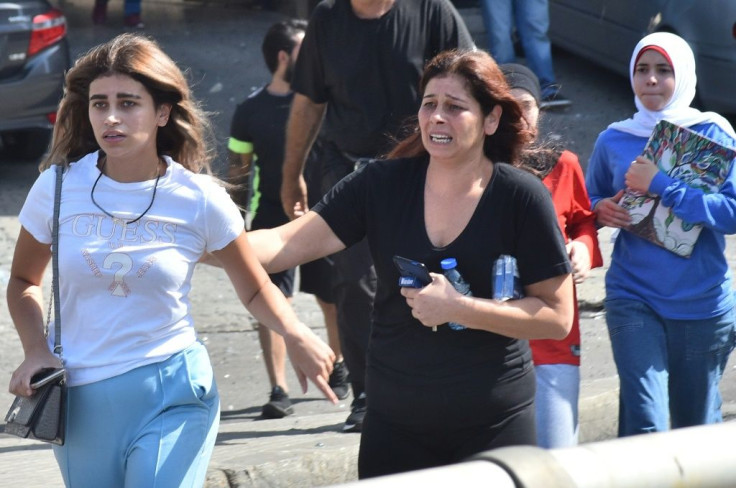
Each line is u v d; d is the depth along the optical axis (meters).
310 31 20.27
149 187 12.27
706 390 17.25
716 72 36.94
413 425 12.56
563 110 41.19
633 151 17.64
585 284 28.64
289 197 22.22
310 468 17.22
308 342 12.95
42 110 36.09
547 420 15.60
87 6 54.59
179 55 46.94
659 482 8.27
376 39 19.64
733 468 8.45
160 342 12.30
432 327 12.34
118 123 12.06
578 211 16.52
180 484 12.18
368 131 20.05
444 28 19.75
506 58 40.34
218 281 30.70
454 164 12.43
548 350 15.66
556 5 43.94
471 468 7.91
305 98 20.86
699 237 16.92
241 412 23.92
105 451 12.35
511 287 12.13
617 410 20.56
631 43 40.03
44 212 12.41
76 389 12.27
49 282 29.22
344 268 20.19
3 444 21.03
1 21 35.06
